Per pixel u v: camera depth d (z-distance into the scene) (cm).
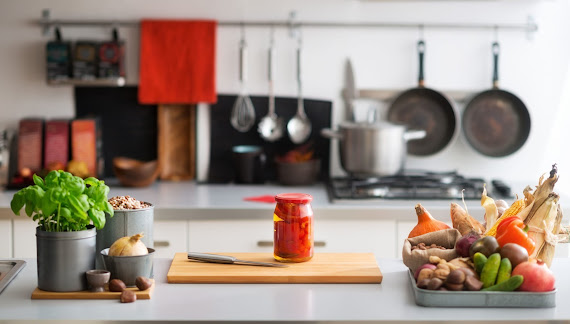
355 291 187
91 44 363
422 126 376
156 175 361
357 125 346
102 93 378
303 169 359
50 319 164
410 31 371
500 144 375
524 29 370
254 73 375
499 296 173
